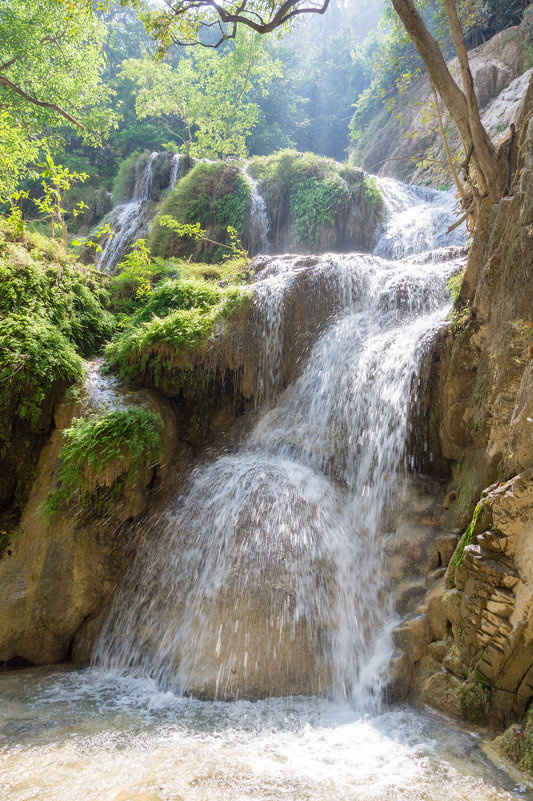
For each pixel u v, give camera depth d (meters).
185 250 13.78
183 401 6.92
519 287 4.09
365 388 5.90
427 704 3.81
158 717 3.80
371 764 3.14
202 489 5.79
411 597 4.34
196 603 4.75
